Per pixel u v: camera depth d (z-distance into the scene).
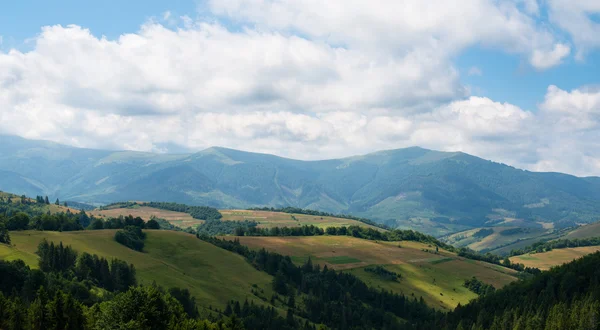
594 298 167.62
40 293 131.25
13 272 157.25
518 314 174.88
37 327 127.81
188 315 168.50
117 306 123.75
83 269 189.88
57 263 189.12
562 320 155.75
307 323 188.75
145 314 122.88
